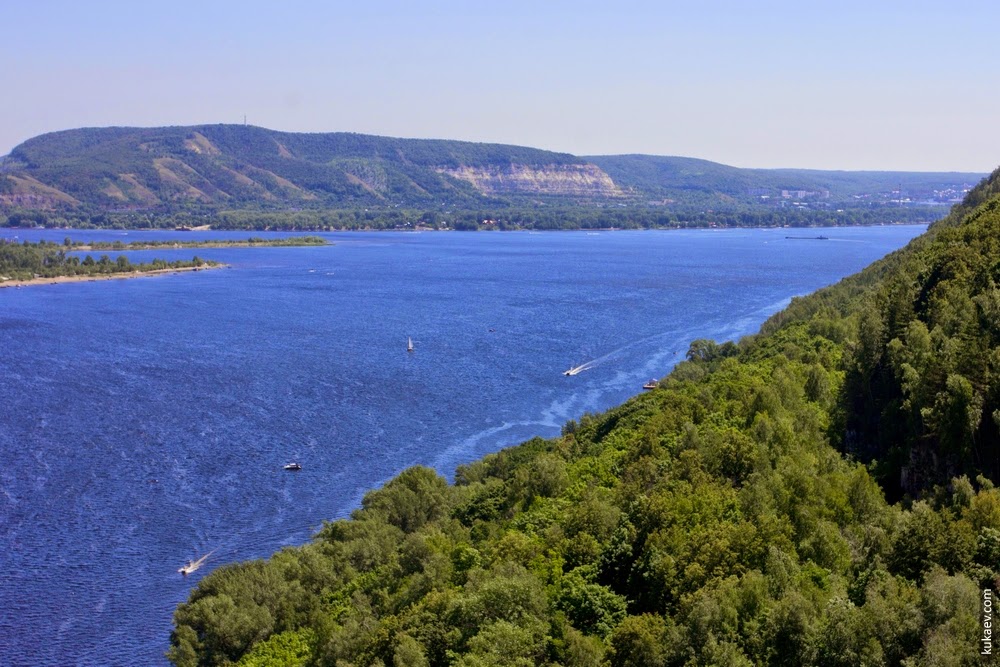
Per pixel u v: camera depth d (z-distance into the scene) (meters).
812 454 112.75
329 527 131.62
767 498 96.00
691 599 79.12
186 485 173.62
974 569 77.19
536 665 79.12
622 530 94.50
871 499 99.88
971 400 103.25
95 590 134.62
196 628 110.25
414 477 146.88
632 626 77.62
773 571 81.75
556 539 99.06
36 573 139.25
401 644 85.12
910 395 116.06
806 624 74.00
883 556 84.12
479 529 121.50
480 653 78.56
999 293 124.94
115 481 175.50
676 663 75.31
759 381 144.38
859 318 173.38
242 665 100.19
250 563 122.62
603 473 122.75
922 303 148.00
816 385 142.50
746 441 110.19
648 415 146.62
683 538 90.38
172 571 140.12
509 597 85.38
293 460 187.62
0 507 162.50
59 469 181.62
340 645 93.94
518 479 128.50
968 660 66.00
